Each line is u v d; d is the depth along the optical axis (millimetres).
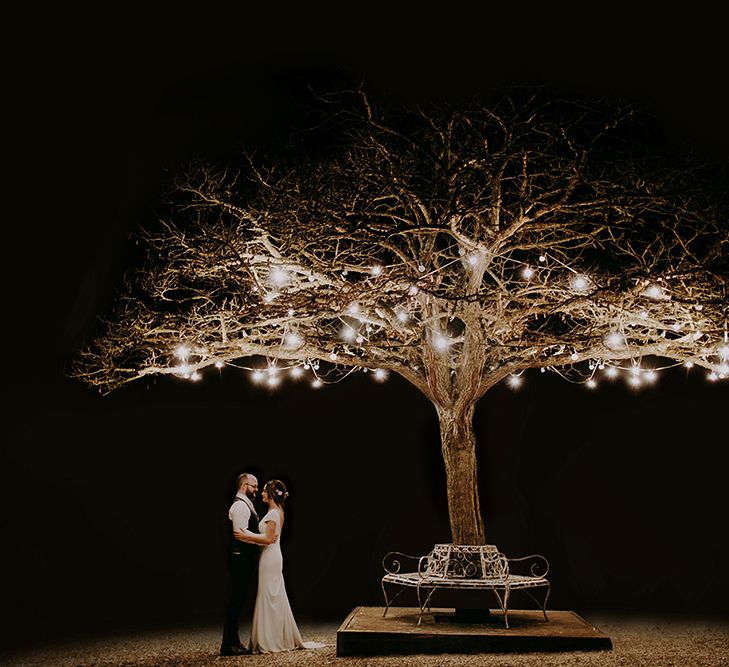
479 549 7652
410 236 8680
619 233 8523
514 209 8000
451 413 8250
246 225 8031
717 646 7520
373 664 6363
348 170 7844
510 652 6785
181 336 8008
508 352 8547
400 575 8016
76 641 8562
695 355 7832
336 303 7359
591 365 9305
